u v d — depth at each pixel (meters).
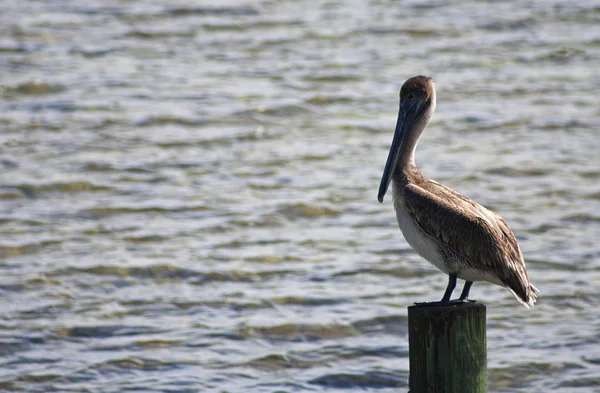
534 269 14.85
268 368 12.22
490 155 19.22
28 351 12.46
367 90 22.64
